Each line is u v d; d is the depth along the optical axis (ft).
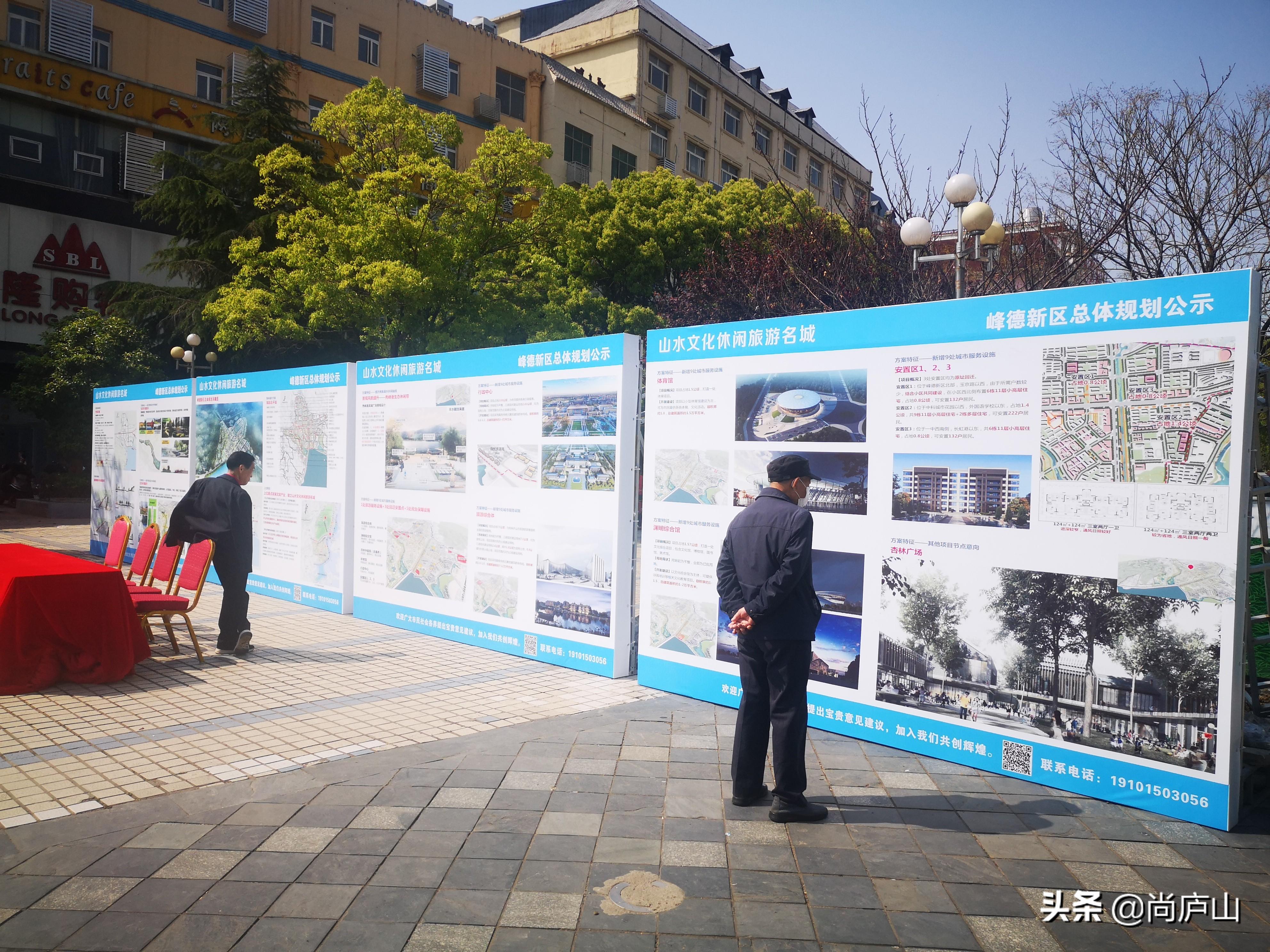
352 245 63.52
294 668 22.58
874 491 16.98
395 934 9.56
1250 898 10.70
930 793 14.24
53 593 20.31
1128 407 13.84
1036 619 14.80
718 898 10.47
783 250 51.75
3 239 79.56
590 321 76.28
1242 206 39.93
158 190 77.61
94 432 48.14
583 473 22.80
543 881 10.84
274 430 34.12
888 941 9.54
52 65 80.23
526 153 68.13
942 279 42.01
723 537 19.49
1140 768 13.61
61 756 15.51
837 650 17.53
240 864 11.24
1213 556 12.98
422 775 14.60
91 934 9.49
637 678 21.63
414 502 27.94
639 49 125.29
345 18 98.99
